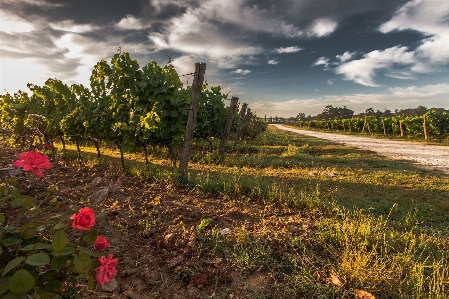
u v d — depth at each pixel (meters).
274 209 4.80
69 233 3.22
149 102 7.30
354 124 39.00
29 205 1.70
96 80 7.94
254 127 23.89
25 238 1.51
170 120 7.28
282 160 10.85
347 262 2.87
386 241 3.56
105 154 11.66
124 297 2.48
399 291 2.64
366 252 3.24
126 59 7.03
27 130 2.56
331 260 3.17
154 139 7.39
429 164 10.56
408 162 11.10
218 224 3.95
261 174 8.05
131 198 4.93
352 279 2.76
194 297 2.52
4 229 1.55
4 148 10.24
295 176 7.85
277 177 7.70
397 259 3.10
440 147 17.09
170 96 7.12
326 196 5.77
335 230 3.76
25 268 1.48
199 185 5.70
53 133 9.58
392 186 6.88
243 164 9.89
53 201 1.83
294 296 2.56
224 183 5.74
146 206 4.51
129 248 3.25
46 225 1.70
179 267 2.88
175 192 5.61
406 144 19.30
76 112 8.46
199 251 3.17
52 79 8.88
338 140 23.47
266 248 3.30
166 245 3.33
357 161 11.19
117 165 7.99
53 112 9.87
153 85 7.03
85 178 6.18
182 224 3.79
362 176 7.93
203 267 2.95
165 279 2.75
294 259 3.04
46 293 1.44
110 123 7.71
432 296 2.54
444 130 24.25
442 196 6.09
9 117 11.32
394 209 5.12
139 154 11.76
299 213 4.64
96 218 1.57
